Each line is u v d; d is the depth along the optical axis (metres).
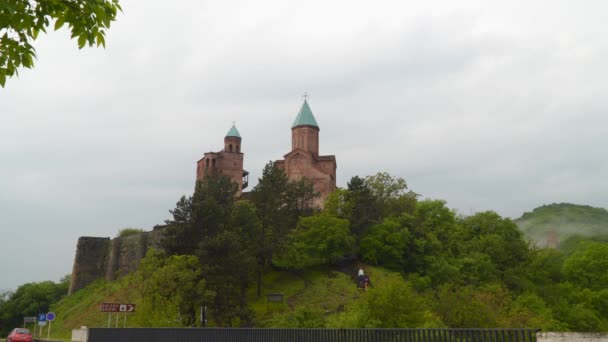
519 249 96.38
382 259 85.88
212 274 60.28
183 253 66.00
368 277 72.94
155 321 50.09
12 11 8.78
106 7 9.92
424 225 96.56
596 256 90.19
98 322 76.44
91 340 31.97
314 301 70.81
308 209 97.38
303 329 23.80
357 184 93.75
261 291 75.94
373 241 85.00
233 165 122.56
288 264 79.62
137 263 97.31
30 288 112.38
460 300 47.88
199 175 123.38
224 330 26.80
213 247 62.38
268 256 75.69
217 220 68.50
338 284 75.94
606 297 80.69
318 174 111.50
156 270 55.19
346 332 22.59
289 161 113.69
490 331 18.83
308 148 117.12
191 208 69.31
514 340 18.42
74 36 10.06
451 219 101.62
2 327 108.38
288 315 46.62
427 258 83.81
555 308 77.50
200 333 27.66
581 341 16.48
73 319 83.12
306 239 84.62
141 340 29.95
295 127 119.00
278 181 85.00
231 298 61.53
